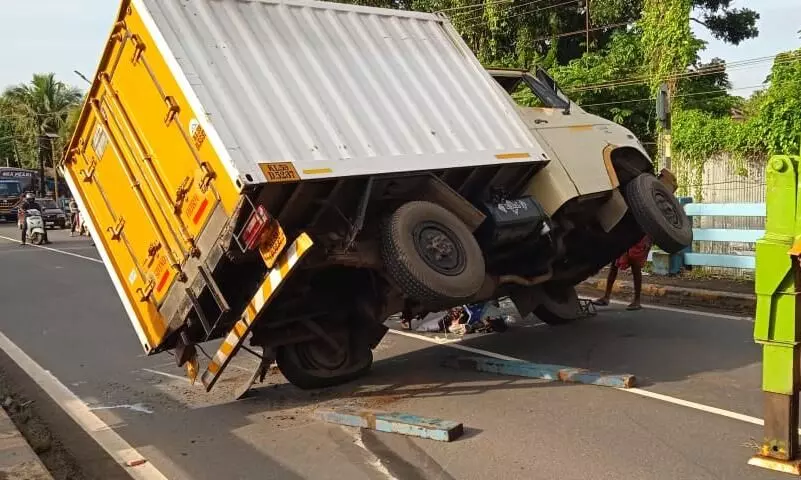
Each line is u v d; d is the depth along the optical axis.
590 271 9.16
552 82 8.66
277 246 5.43
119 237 6.61
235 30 6.04
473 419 5.68
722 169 14.85
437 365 7.47
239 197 5.26
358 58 6.65
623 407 5.81
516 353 7.82
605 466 4.64
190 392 6.97
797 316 4.36
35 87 59.31
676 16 19.97
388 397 6.41
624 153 8.27
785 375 4.40
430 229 6.14
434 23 7.68
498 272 7.63
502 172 7.04
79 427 6.04
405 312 6.99
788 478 4.33
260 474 4.85
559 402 6.01
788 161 4.19
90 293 13.55
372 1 26.31
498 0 24.91
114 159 6.52
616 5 24.89
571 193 7.21
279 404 6.42
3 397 6.81
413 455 4.99
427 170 6.26
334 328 6.91
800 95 13.99
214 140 5.32
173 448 5.44
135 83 6.07
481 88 7.41
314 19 6.63
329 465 4.92
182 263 5.91
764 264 4.33
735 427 5.27
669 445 4.96
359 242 6.06
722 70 20.62
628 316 9.68
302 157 5.59
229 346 5.90
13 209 45.06
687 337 8.27
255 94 5.71
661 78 20.22
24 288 14.60
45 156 62.16
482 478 4.55
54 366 8.18
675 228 7.59
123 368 8.00
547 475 4.55
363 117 6.22
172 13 5.81
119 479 4.89
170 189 5.88
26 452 5.08
